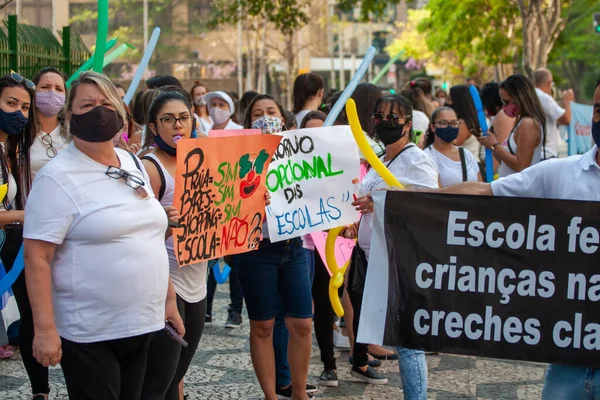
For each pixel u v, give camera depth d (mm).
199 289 4609
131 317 3609
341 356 7125
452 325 3994
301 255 5371
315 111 6562
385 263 4047
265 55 34969
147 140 4797
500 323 3953
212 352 7070
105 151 3611
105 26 4895
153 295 3674
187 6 26609
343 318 7273
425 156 5293
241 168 4707
